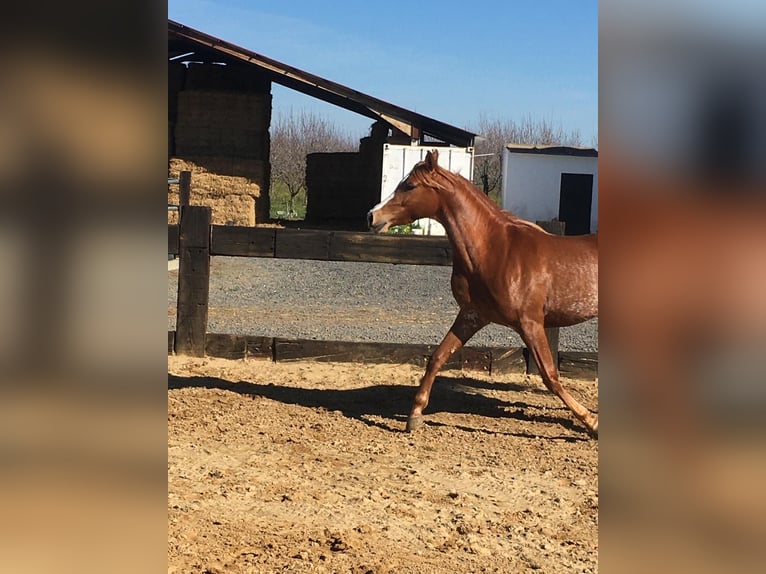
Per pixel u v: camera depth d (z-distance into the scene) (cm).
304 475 404
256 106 2133
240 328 848
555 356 660
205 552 282
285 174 3872
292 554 288
